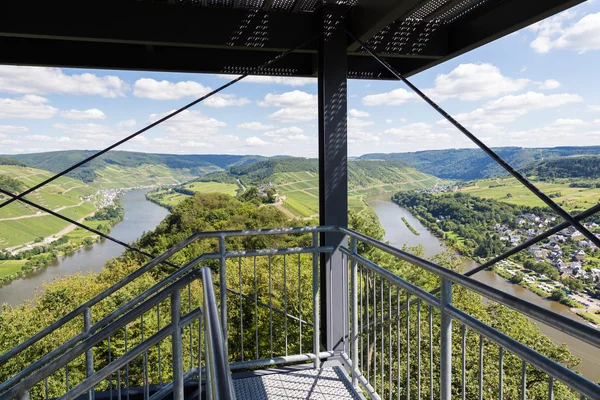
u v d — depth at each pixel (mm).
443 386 1624
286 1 3268
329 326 3291
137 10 3176
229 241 12820
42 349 9211
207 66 4312
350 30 3336
